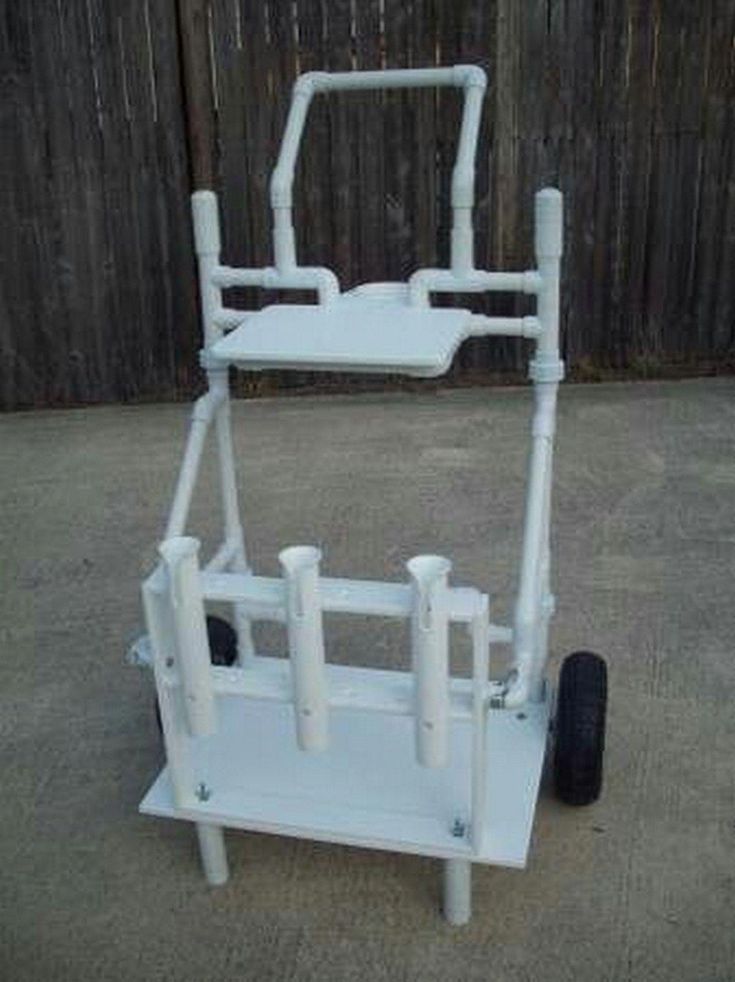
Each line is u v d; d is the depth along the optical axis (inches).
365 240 160.9
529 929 64.7
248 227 159.8
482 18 150.0
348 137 155.0
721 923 64.7
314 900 67.8
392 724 73.9
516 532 117.0
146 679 92.2
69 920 66.9
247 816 65.2
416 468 135.6
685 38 152.6
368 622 100.7
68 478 137.1
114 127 153.3
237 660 83.2
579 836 72.0
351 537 117.3
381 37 151.1
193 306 162.4
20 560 114.6
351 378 168.7
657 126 156.7
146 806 67.5
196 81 151.5
